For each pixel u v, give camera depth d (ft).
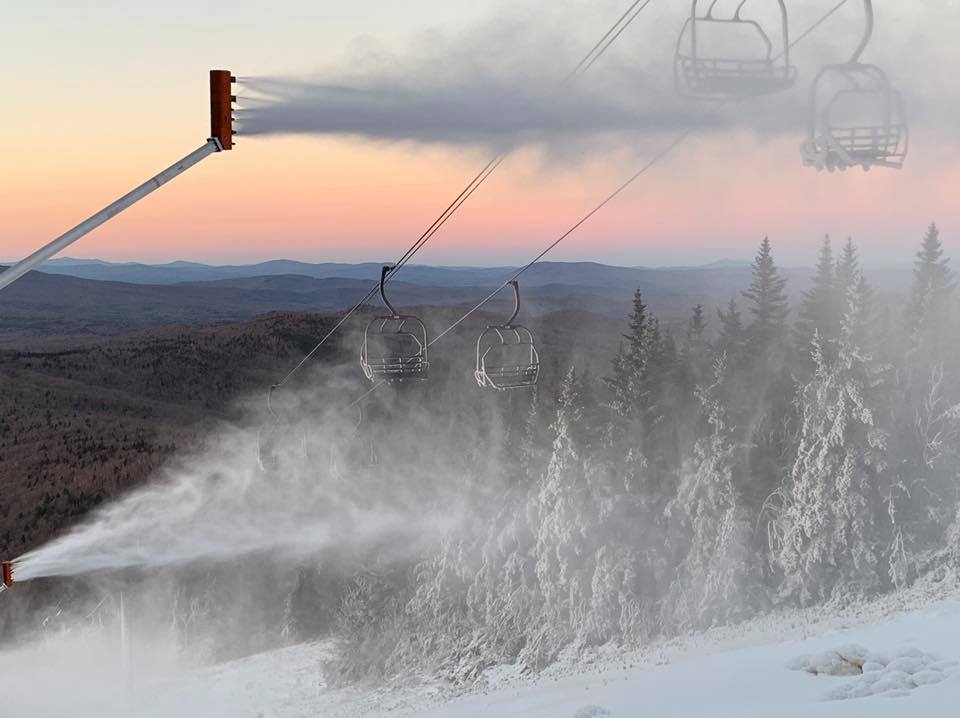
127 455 495.00
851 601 155.53
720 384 188.14
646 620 165.89
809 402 177.58
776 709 61.52
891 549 160.04
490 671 178.50
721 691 74.08
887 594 156.46
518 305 60.80
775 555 168.14
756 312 230.68
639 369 203.21
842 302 212.02
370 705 180.55
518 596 187.01
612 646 166.30
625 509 179.93
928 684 60.70
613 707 78.23
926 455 174.60
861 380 169.89
